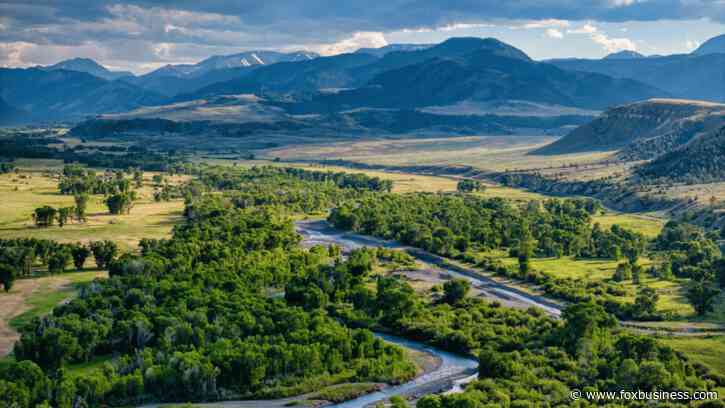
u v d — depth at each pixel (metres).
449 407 153.75
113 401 166.12
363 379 185.62
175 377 171.88
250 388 175.88
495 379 177.00
